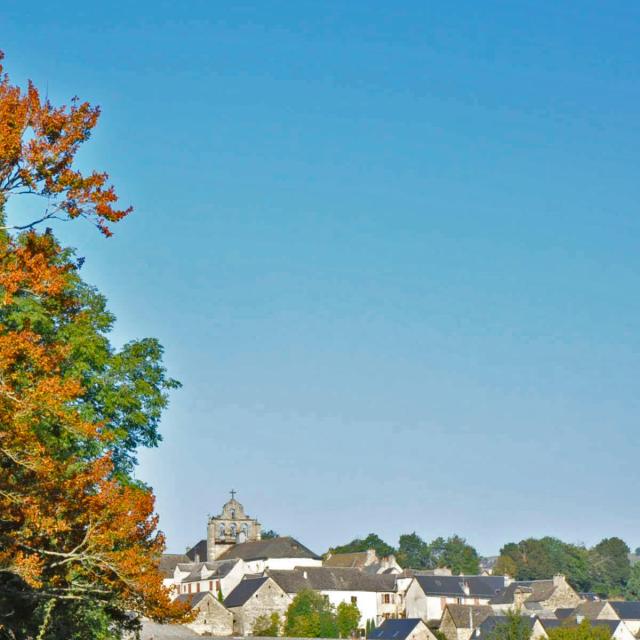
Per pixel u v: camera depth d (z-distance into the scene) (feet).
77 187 196.95
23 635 228.63
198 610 255.91
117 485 268.62
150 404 322.75
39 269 194.80
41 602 228.84
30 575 193.06
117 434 300.81
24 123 193.26
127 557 224.53
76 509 219.20
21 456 191.42
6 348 184.14
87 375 302.66
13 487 198.08
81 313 264.11
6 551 196.65
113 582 234.17
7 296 191.83
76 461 255.50
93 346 298.35
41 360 191.83
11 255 197.57
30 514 197.36
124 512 228.63
